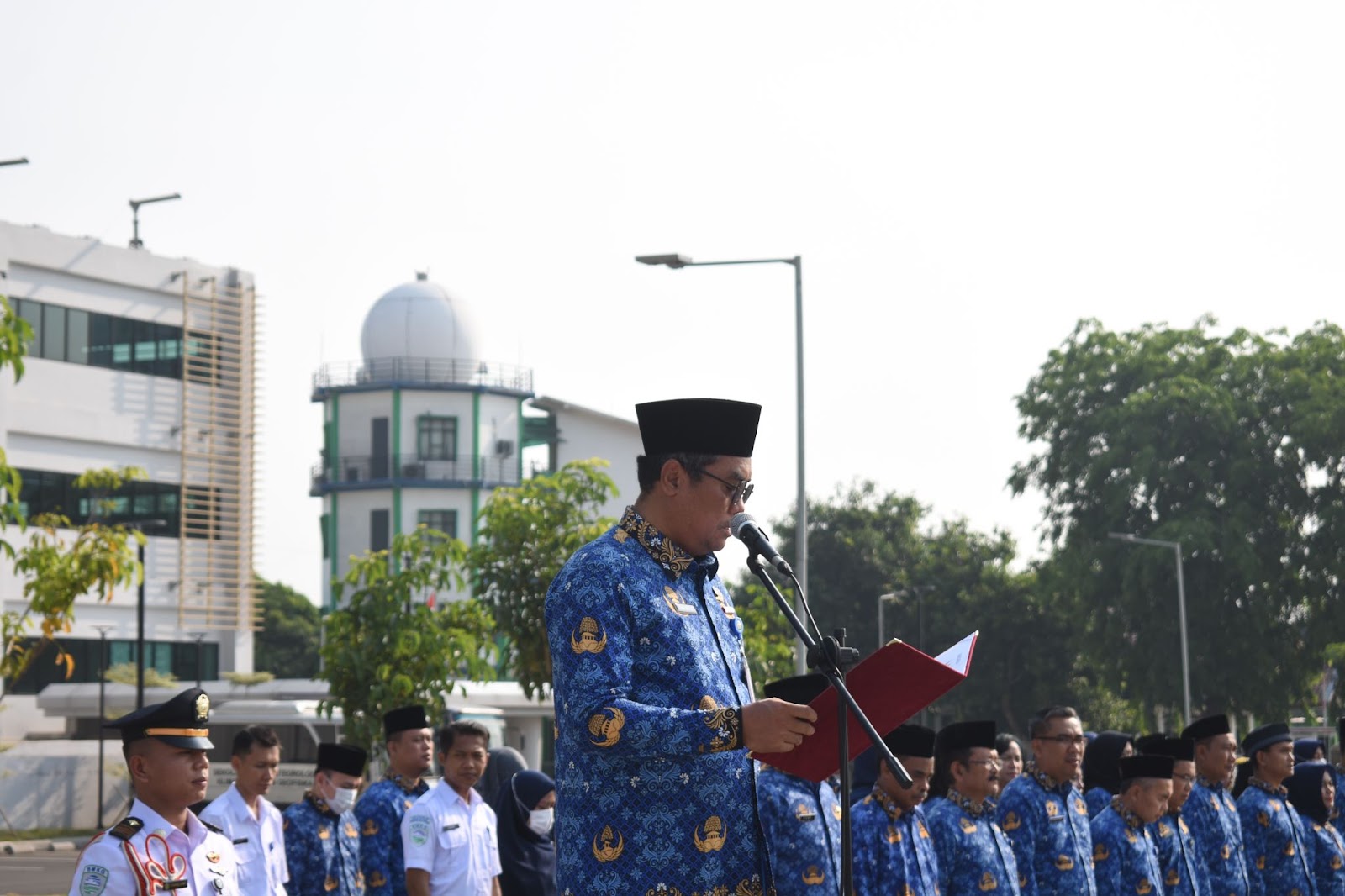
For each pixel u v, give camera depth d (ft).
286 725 103.04
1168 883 38.01
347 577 59.98
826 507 218.59
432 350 175.73
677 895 14.75
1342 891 42.86
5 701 136.26
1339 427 139.64
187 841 20.42
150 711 20.43
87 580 46.73
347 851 35.76
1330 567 140.36
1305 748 52.03
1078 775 39.60
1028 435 154.61
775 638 77.41
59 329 139.33
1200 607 142.10
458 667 60.80
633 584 15.19
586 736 14.60
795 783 28.53
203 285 151.33
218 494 152.05
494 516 64.28
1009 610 195.00
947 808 32.73
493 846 34.68
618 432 187.83
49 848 114.83
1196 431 144.97
